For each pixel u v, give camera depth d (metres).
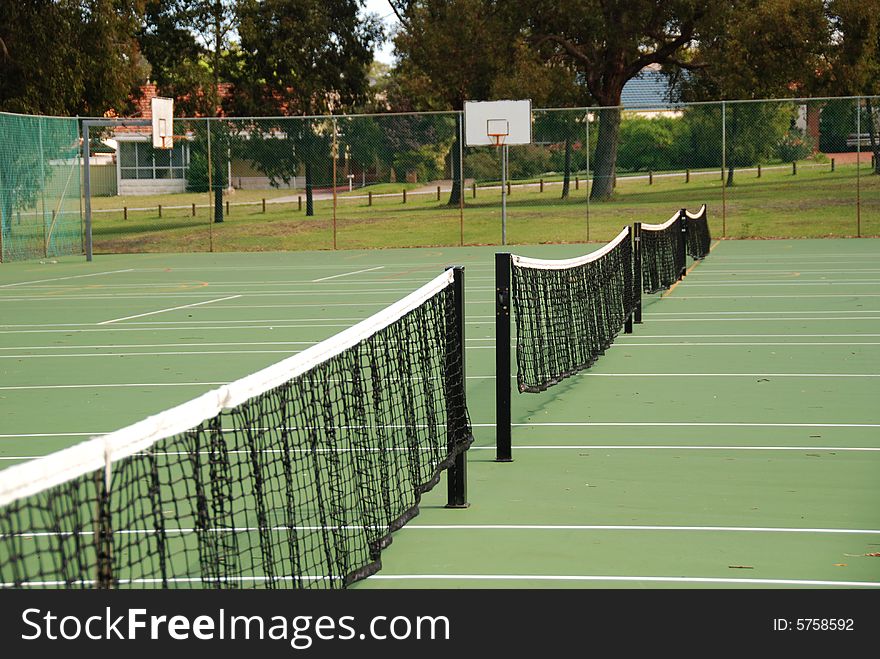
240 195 39.31
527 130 37.72
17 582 4.01
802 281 24.03
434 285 7.71
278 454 8.75
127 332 17.86
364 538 6.80
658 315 18.70
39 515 6.86
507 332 8.89
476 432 10.09
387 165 39.41
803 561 6.33
